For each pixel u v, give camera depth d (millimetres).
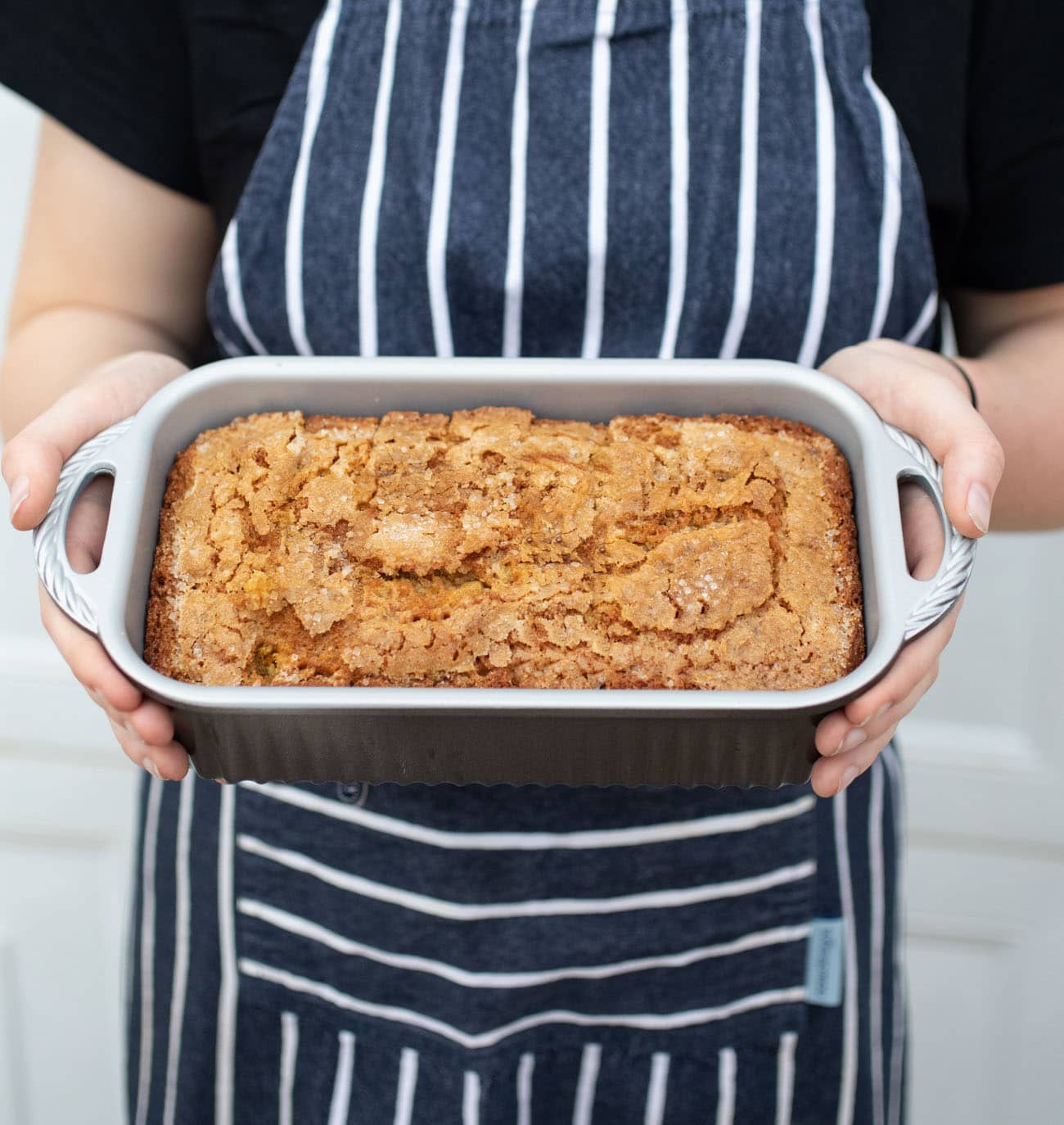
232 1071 694
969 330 705
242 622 560
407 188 614
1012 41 618
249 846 672
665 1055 681
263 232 618
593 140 609
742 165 610
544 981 662
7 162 911
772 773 528
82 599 519
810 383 573
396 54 614
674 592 564
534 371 579
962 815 979
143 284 679
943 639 534
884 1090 724
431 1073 666
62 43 635
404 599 568
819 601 564
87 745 1010
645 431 591
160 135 648
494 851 643
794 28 608
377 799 644
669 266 613
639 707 498
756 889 665
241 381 576
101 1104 1103
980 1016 1035
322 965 674
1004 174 635
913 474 550
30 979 1072
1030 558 924
